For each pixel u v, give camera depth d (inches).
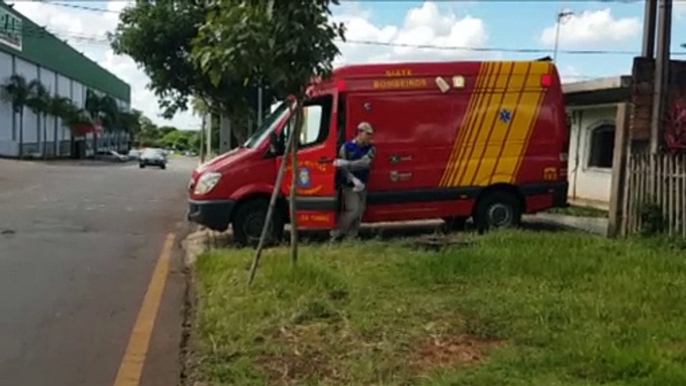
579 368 193.6
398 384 189.2
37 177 1133.1
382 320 241.9
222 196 430.0
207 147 1882.4
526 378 187.6
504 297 268.8
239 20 268.1
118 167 1850.4
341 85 436.5
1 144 1995.6
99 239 466.9
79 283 331.3
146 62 962.1
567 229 499.2
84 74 3006.9
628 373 189.8
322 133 433.1
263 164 433.1
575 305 255.9
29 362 221.9
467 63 457.7
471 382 186.2
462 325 235.9
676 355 201.8
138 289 323.9
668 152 430.6
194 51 287.0
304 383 193.2
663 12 429.1
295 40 267.3
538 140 467.8
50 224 528.1
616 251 362.0
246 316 248.8
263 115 762.2
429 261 328.5
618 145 429.7
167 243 460.1
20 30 2129.7
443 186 454.0
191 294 310.0
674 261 333.4
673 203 405.1
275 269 298.0
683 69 442.9
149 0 940.0
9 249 414.0
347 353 213.6
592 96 622.5
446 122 453.4
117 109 3228.3
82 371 215.2
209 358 214.2
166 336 251.6
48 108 2269.9
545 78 469.1
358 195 427.2
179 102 991.6
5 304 289.3
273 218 429.7
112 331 256.4
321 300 260.5
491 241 389.4
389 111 444.1
